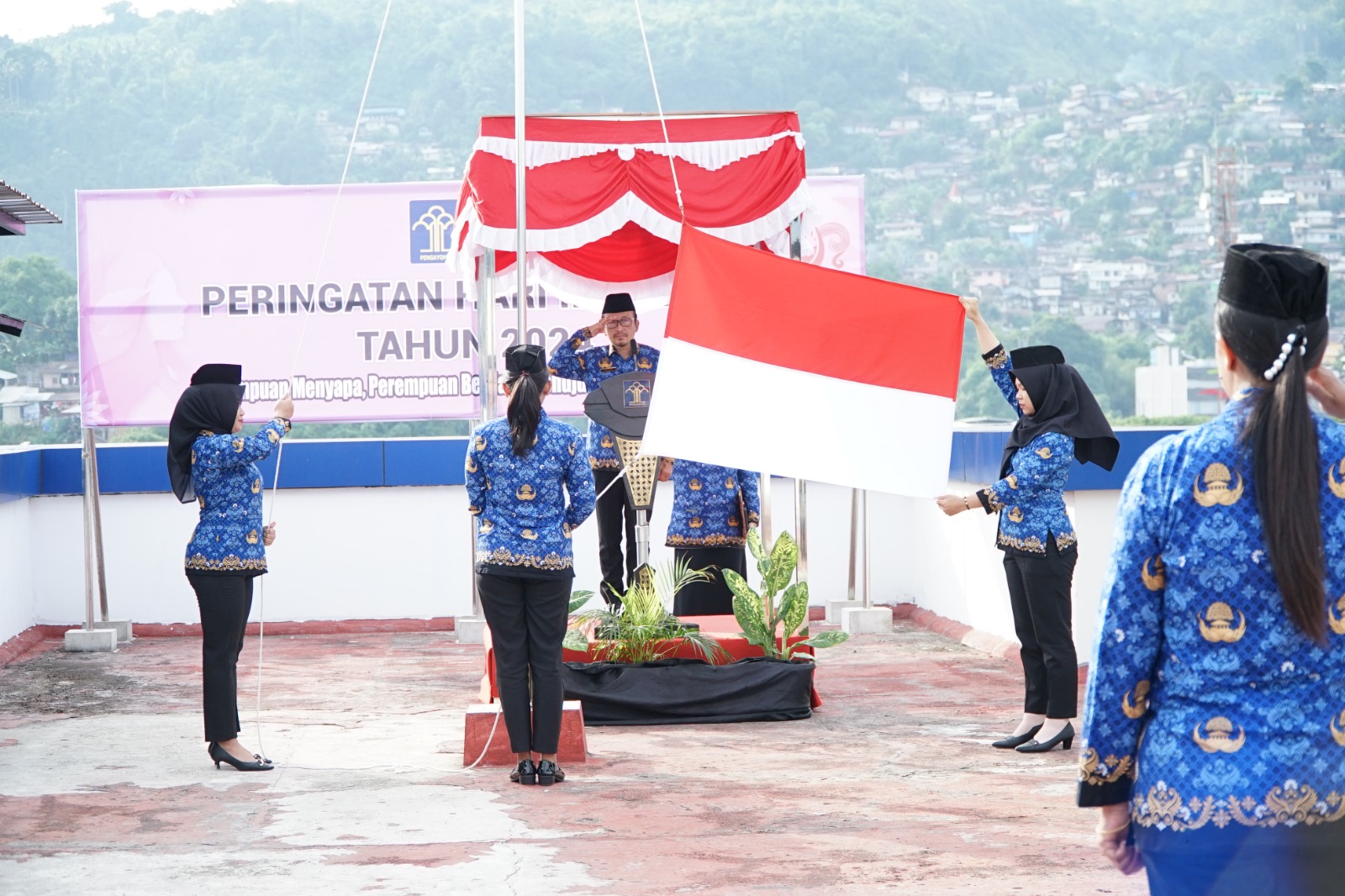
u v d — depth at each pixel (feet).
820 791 16.67
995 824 15.06
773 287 19.36
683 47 264.72
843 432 19.17
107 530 32.60
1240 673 6.72
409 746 19.79
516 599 17.03
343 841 14.56
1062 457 18.31
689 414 19.07
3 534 29.89
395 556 33.53
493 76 245.65
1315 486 6.63
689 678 21.16
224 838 14.74
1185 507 6.79
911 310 19.29
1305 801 6.60
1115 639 6.92
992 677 25.81
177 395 31.71
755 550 22.15
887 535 34.65
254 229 32.01
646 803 16.08
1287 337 6.86
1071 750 19.20
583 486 17.10
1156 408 208.64
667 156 23.13
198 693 24.90
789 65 268.82
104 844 14.56
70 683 25.94
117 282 31.48
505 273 29.48
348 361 32.60
